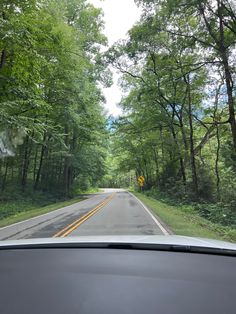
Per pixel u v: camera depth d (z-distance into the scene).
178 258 2.55
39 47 13.98
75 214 19.33
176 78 25.12
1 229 13.65
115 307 1.72
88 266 2.33
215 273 2.21
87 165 46.06
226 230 14.12
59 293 1.89
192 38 20.66
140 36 22.86
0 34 10.29
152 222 14.76
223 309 1.72
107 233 11.46
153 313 1.66
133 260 2.49
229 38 19.44
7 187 33.47
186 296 1.85
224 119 29.77
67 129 37.91
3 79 11.82
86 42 32.38
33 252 2.73
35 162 40.84
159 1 19.88
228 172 30.50
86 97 29.17
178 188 35.84
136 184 87.06
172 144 34.59
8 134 12.04
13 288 1.98
